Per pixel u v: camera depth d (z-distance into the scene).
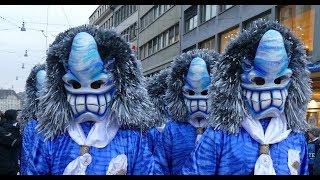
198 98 3.62
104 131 2.52
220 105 2.53
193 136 3.68
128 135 2.59
